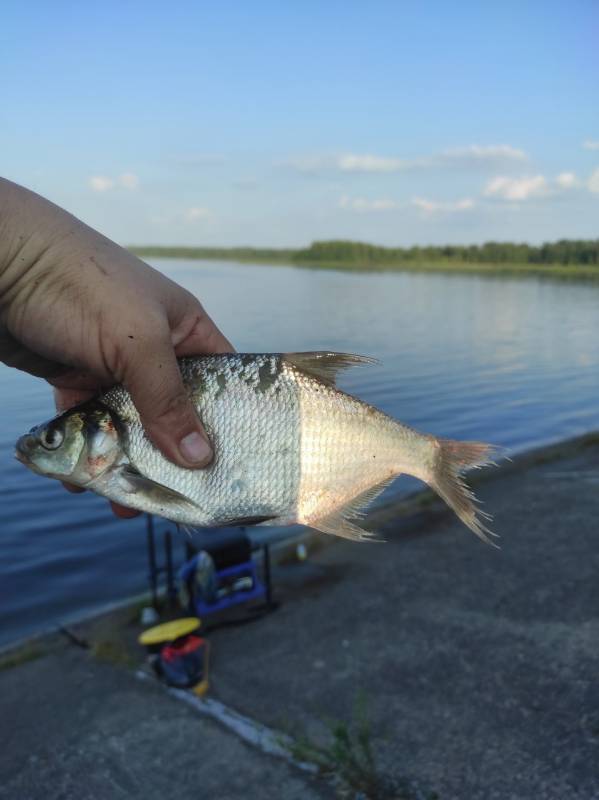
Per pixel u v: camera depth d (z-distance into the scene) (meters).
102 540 1.13
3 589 0.96
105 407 0.27
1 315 0.24
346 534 0.28
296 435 0.28
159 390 0.24
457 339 3.87
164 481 0.27
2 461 1.49
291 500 0.28
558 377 2.71
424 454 0.30
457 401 2.27
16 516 1.23
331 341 3.55
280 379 0.28
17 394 2.10
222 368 0.27
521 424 1.97
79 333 0.23
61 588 0.97
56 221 0.23
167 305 0.27
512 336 4.07
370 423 0.29
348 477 0.28
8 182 0.23
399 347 3.47
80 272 0.23
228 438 0.27
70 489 0.30
